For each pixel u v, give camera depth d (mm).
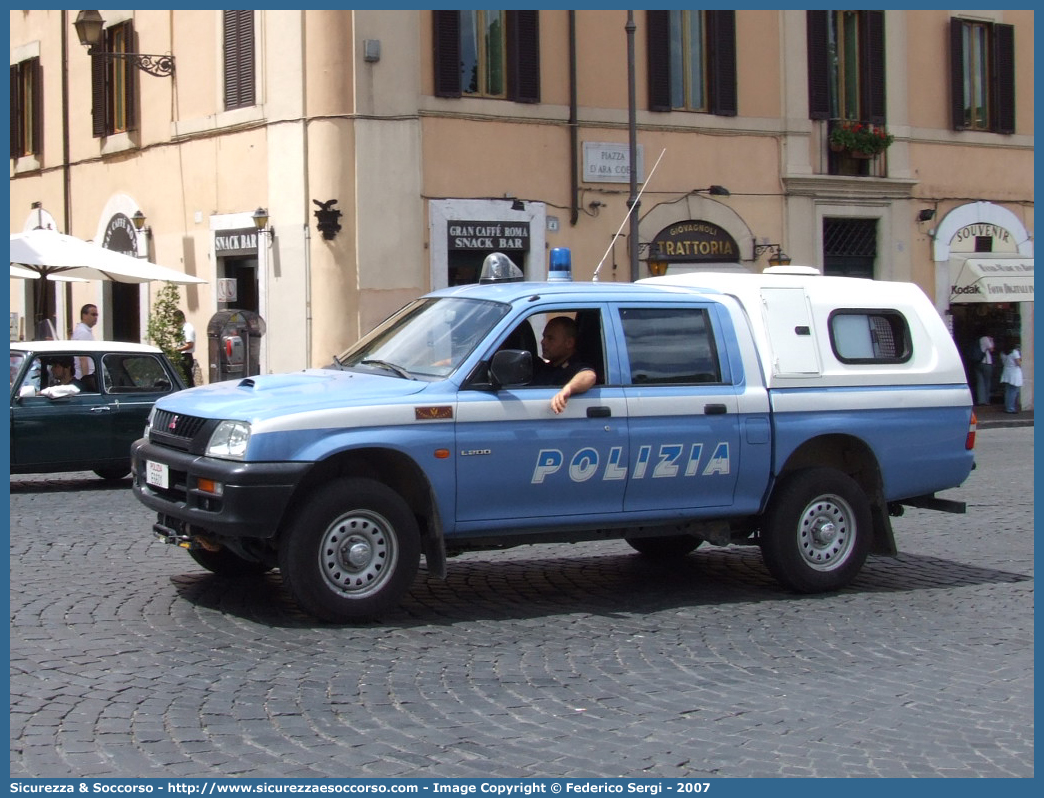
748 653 7496
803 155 25578
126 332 26500
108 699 6199
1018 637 8062
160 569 9406
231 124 22672
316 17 21188
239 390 8117
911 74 26922
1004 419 26094
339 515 7664
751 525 9297
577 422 8242
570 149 23188
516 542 8359
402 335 8734
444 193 21984
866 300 9492
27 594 8469
